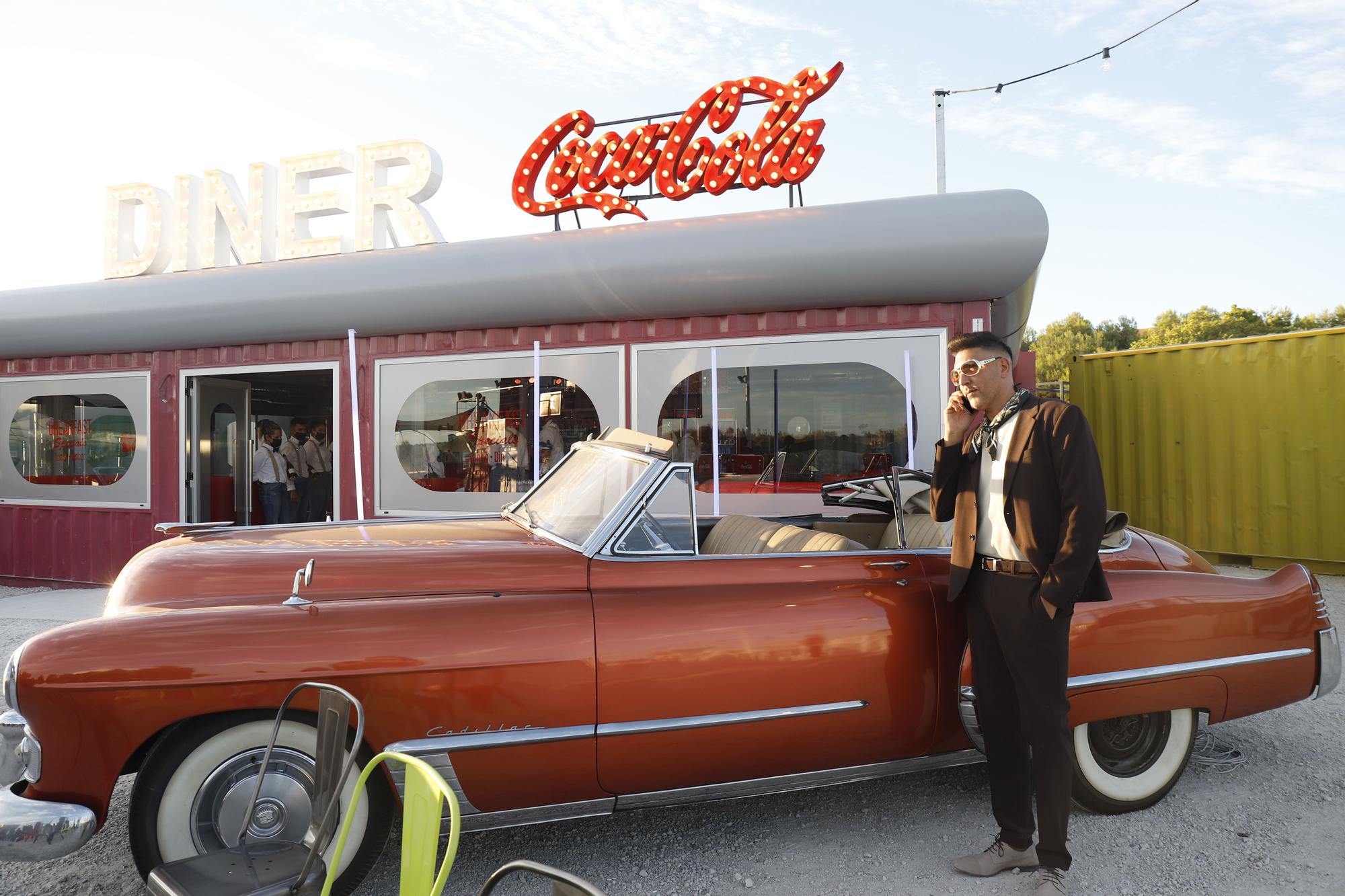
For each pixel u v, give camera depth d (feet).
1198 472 34.32
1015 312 25.49
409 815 6.03
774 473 23.75
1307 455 31.19
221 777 8.86
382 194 28.14
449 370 26.58
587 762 9.70
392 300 25.84
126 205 30.76
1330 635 12.44
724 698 10.06
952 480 10.82
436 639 9.25
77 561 30.96
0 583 31.73
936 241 21.36
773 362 23.79
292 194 29.14
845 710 10.54
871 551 11.39
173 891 7.30
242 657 8.69
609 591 10.27
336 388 27.81
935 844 11.24
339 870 9.05
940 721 11.08
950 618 11.17
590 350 25.35
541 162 28.94
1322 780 13.23
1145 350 36.42
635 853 10.96
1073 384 40.40
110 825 11.70
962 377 10.36
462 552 10.54
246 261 28.99
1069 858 9.59
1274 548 32.01
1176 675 11.46
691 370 24.45
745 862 10.71
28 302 29.71
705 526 14.24
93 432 30.83
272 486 35.12
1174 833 11.44
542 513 12.71
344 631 9.07
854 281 22.20
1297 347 31.37
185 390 29.71
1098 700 11.10
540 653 9.48
